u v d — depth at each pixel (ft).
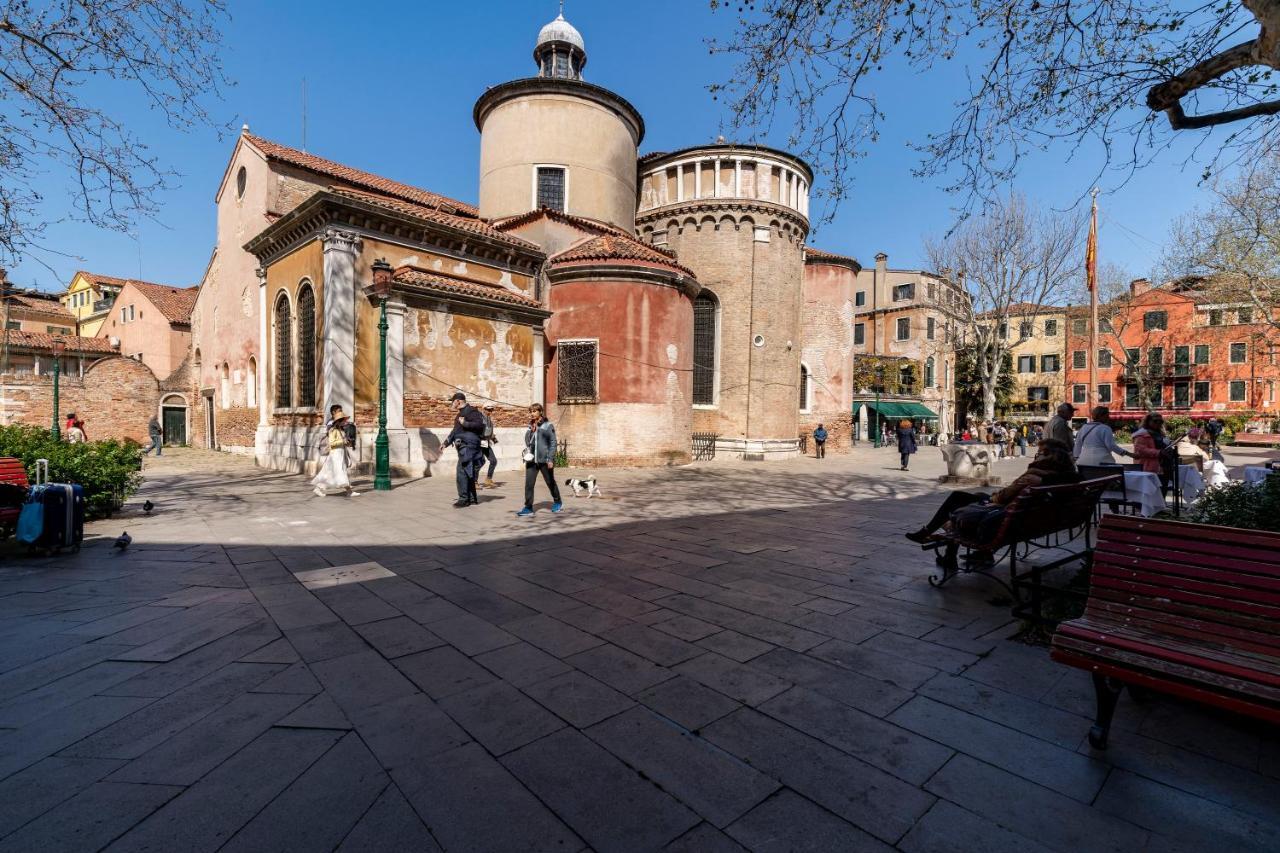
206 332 85.15
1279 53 13.71
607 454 57.67
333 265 45.14
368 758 8.88
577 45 78.18
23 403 78.64
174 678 11.64
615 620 15.14
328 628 14.47
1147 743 9.29
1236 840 7.08
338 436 37.96
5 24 26.23
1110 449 27.43
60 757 8.87
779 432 74.02
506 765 8.71
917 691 11.12
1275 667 7.99
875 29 19.83
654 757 8.93
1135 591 9.84
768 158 72.23
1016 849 6.97
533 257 59.93
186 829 7.29
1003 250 88.84
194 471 52.65
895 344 142.61
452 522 29.22
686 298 63.21
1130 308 136.87
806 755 8.98
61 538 21.59
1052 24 19.76
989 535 16.16
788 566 20.72
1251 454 86.28
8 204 27.50
